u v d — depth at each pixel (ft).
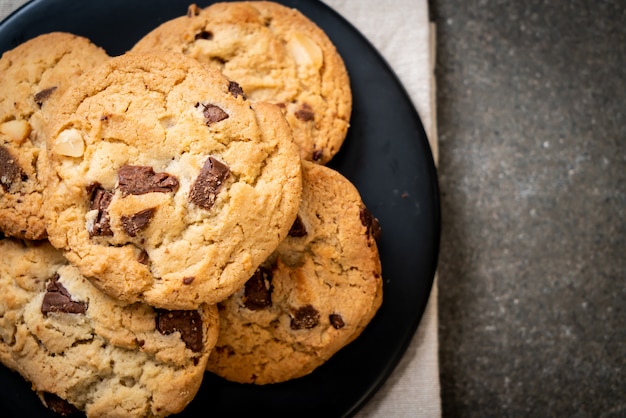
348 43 1.14
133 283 0.92
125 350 0.98
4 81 1.03
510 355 1.24
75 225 0.93
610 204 1.24
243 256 0.93
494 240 1.24
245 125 0.95
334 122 1.09
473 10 1.26
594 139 1.25
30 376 0.99
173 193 0.93
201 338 0.97
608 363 1.24
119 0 1.11
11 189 1.00
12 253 1.01
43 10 1.10
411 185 1.12
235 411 1.08
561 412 1.23
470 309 1.24
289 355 1.06
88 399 0.99
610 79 1.25
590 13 1.26
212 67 0.99
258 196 0.94
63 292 0.98
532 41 1.26
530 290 1.24
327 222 1.03
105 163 0.94
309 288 1.03
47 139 0.97
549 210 1.25
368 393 1.09
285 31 1.10
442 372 1.23
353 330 1.05
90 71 0.97
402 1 1.18
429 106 1.17
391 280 1.11
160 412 0.97
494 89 1.25
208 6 1.11
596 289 1.24
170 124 0.95
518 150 1.25
